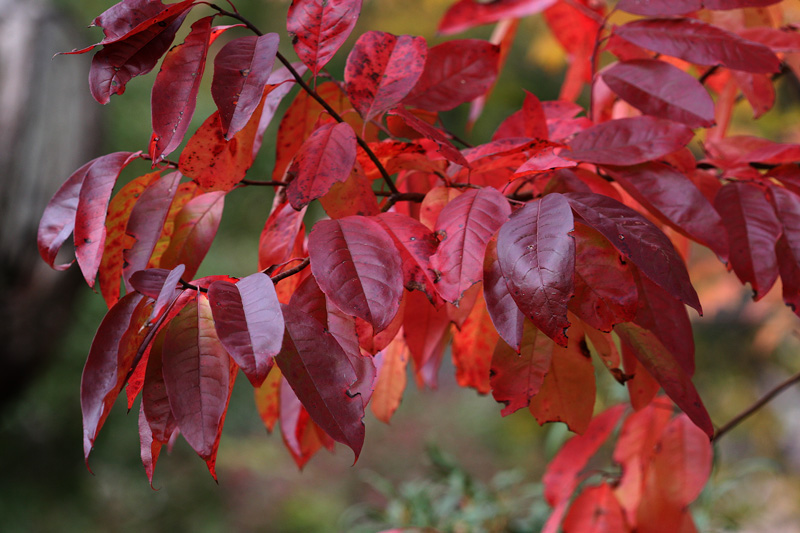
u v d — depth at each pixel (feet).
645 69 5.56
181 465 32.40
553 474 6.30
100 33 23.39
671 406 6.15
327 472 38.65
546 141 5.14
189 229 5.45
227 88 4.90
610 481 6.28
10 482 23.73
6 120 16.35
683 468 6.07
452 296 4.86
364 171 5.34
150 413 4.77
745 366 23.11
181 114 4.94
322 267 4.83
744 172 5.64
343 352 4.77
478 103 6.89
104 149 20.39
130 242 5.30
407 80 5.27
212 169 5.08
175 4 4.96
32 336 15.61
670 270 4.79
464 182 5.66
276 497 35.12
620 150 5.34
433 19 21.74
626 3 5.58
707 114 5.43
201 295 4.82
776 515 17.19
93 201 5.17
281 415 5.67
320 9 5.13
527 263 4.76
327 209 5.12
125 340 4.75
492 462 36.04
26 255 15.58
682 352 5.22
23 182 15.79
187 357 4.72
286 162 5.61
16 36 18.29
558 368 5.36
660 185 5.33
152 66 4.96
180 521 30.04
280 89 5.58
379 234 4.91
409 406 45.75
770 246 5.37
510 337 4.83
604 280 4.96
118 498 28.14
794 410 22.89
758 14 6.03
